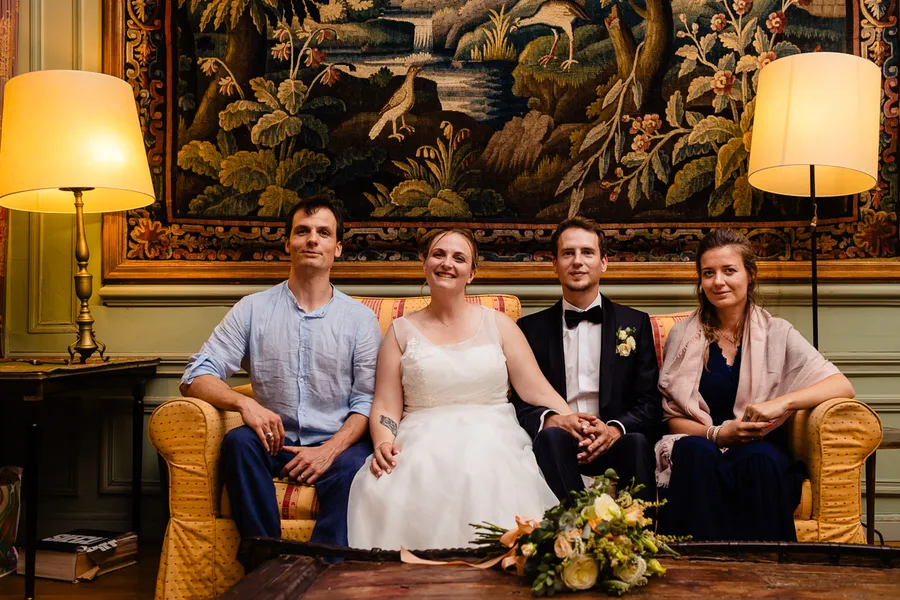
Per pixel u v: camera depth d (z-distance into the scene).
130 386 3.26
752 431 2.29
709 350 2.60
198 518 2.29
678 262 3.24
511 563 1.50
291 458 2.42
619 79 3.24
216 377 2.50
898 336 3.23
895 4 3.18
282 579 1.44
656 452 2.44
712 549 1.62
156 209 3.27
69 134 2.73
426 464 2.17
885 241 3.21
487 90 3.27
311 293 2.64
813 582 1.44
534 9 3.25
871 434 2.21
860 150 2.69
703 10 3.22
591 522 1.43
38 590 2.59
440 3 3.26
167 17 3.24
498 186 3.28
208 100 3.25
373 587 1.43
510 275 3.25
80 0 3.28
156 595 2.29
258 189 3.27
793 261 3.22
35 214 3.32
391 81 3.27
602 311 2.73
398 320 2.64
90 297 2.99
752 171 2.87
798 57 2.73
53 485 3.33
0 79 3.21
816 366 2.42
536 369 2.63
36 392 2.49
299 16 3.26
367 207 3.28
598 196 3.26
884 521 3.24
